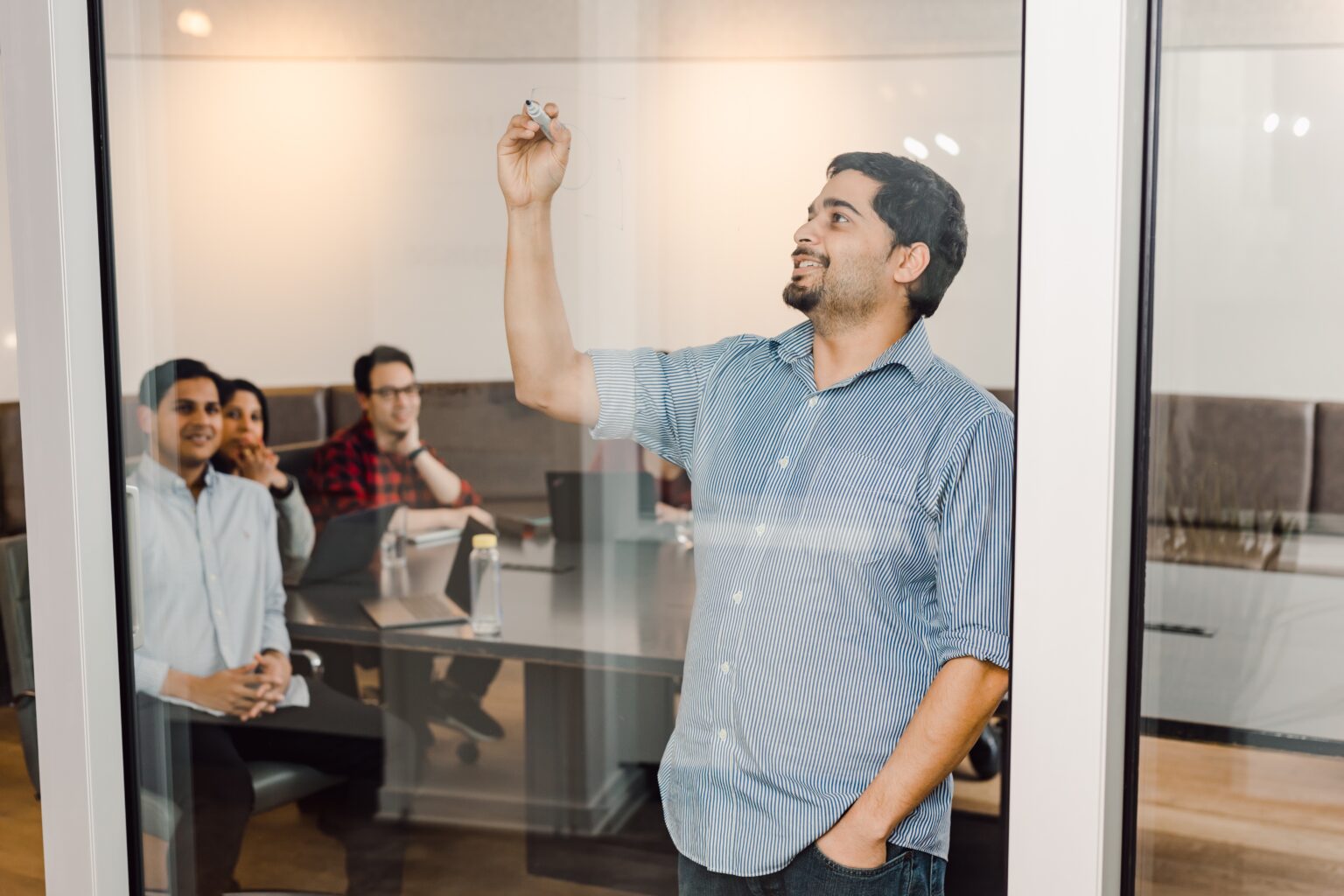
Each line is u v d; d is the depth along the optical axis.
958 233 0.97
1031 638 0.93
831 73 1.00
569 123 1.12
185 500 1.31
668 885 1.18
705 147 1.06
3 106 1.20
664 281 1.09
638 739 1.18
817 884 1.08
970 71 0.96
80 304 1.21
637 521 1.15
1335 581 0.91
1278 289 0.91
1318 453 0.91
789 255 1.04
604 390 1.14
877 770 1.04
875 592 1.03
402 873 1.33
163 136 1.27
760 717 1.08
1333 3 0.87
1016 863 0.96
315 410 1.32
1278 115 0.89
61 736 1.26
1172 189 0.92
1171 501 0.95
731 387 1.08
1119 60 0.87
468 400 1.25
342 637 1.32
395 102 1.21
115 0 1.23
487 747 1.28
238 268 1.27
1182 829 0.97
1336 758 0.93
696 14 1.05
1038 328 0.91
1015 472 0.93
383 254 1.25
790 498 1.05
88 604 1.24
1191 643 0.95
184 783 1.37
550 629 1.23
